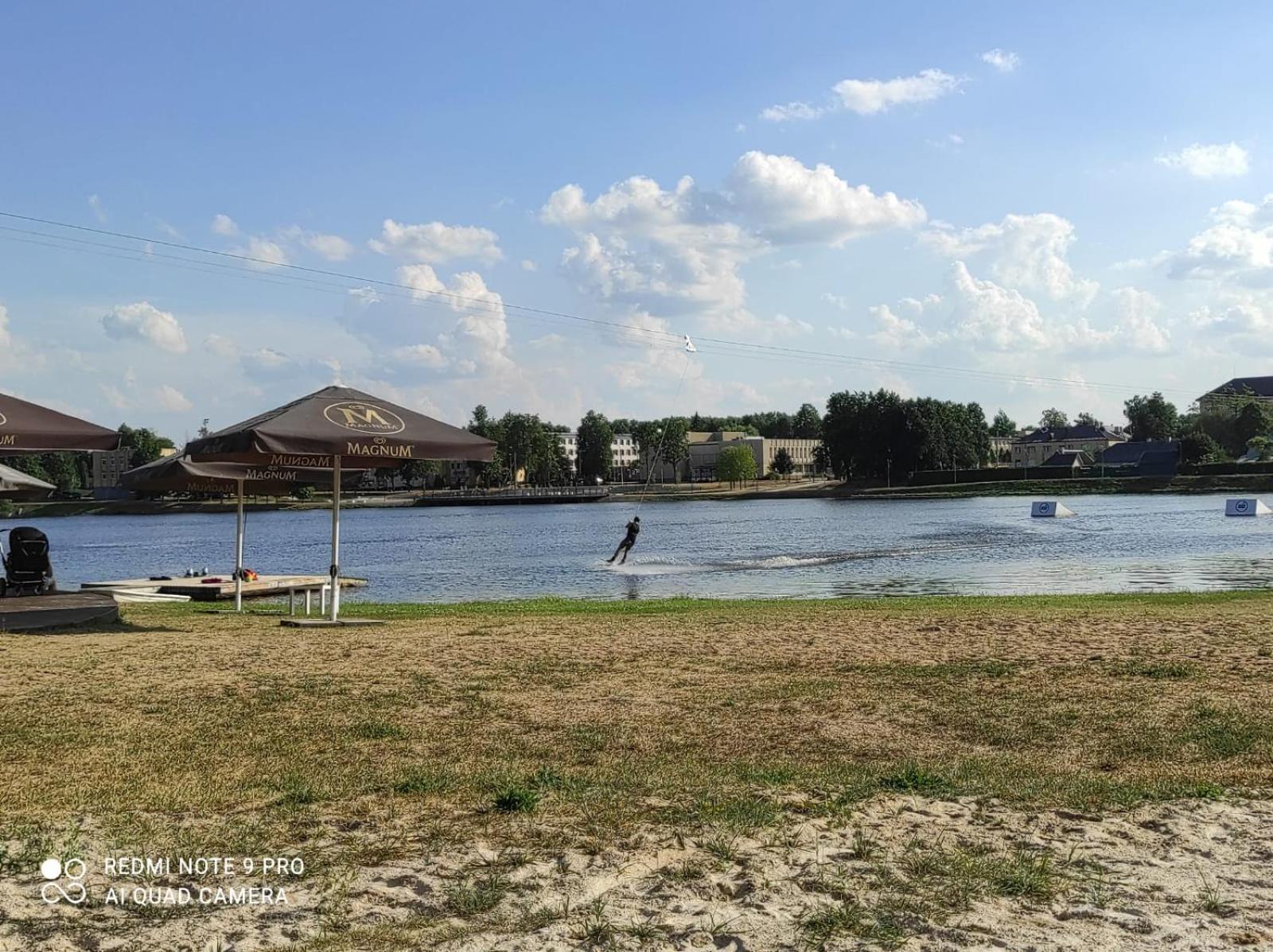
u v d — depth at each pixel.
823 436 180.12
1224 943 4.88
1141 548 48.31
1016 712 10.20
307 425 15.57
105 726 9.52
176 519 144.25
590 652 14.38
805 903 5.36
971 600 24.42
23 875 5.75
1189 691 11.07
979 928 5.07
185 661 13.53
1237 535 56.66
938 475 163.38
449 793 7.39
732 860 6.01
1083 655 13.66
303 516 145.75
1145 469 169.88
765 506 139.25
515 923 5.16
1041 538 58.22
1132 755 8.55
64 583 39.38
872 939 4.93
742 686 11.72
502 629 17.52
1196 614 19.03
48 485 17.78
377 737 9.19
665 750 8.78
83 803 7.14
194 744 8.86
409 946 4.90
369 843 6.33
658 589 32.75
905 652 14.20
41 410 13.12
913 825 6.67
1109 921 5.15
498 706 10.54
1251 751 8.59
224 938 4.98
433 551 58.66
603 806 7.02
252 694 11.12
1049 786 7.58
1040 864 5.95
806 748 8.84
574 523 100.94
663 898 5.47
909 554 46.81
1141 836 6.48
